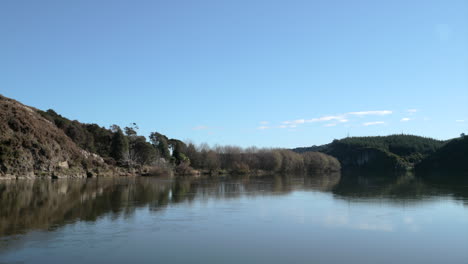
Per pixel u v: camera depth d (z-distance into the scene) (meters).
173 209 37.75
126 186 67.06
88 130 133.38
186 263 19.62
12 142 81.44
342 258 20.84
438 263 20.09
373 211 36.97
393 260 20.58
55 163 92.12
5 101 97.88
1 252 20.97
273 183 83.12
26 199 43.59
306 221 31.42
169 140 164.25
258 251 22.06
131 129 143.75
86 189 58.91
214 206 40.28
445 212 36.44
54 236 24.92
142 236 25.41
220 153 159.75
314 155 199.25
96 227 28.11
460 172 156.25
